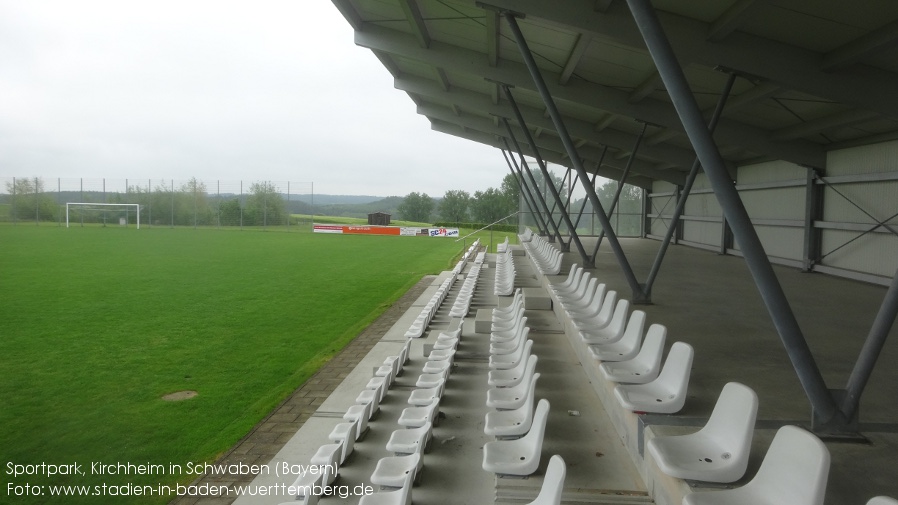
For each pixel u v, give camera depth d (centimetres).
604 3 812
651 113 1320
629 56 1050
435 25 1193
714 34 816
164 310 1516
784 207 1650
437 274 2339
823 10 715
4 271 2203
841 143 1342
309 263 2684
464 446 590
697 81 1104
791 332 412
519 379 676
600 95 1316
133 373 974
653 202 3025
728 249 2028
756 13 768
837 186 1377
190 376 957
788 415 445
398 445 561
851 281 1300
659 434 411
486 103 1848
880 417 445
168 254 2944
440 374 761
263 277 2178
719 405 380
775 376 555
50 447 686
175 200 5625
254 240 4034
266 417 770
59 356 1073
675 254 2048
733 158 1914
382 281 2117
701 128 442
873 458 371
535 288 1388
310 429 723
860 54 764
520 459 468
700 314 891
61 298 1659
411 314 1480
